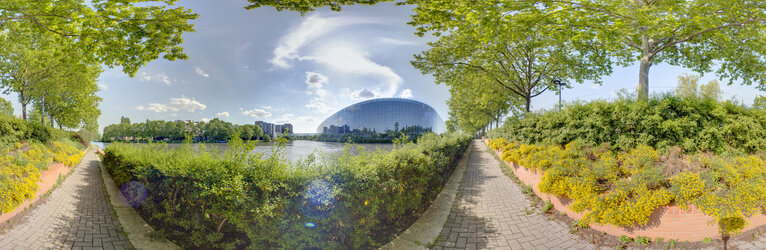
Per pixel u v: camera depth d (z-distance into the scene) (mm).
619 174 5109
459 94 27266
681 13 7660
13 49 16953
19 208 5223
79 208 5891
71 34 7273
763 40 9930
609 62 14539
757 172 4289
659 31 8359
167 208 4770
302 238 3426
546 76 17141
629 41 10719
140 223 4953
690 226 3877
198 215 4152
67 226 4828
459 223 4977
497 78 17734
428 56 16781
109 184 8555
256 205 3357
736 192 3904
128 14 6453
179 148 6039
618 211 4043
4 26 8008
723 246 3725
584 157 5871
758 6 7512
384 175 4258
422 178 5105
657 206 3982
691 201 3932
